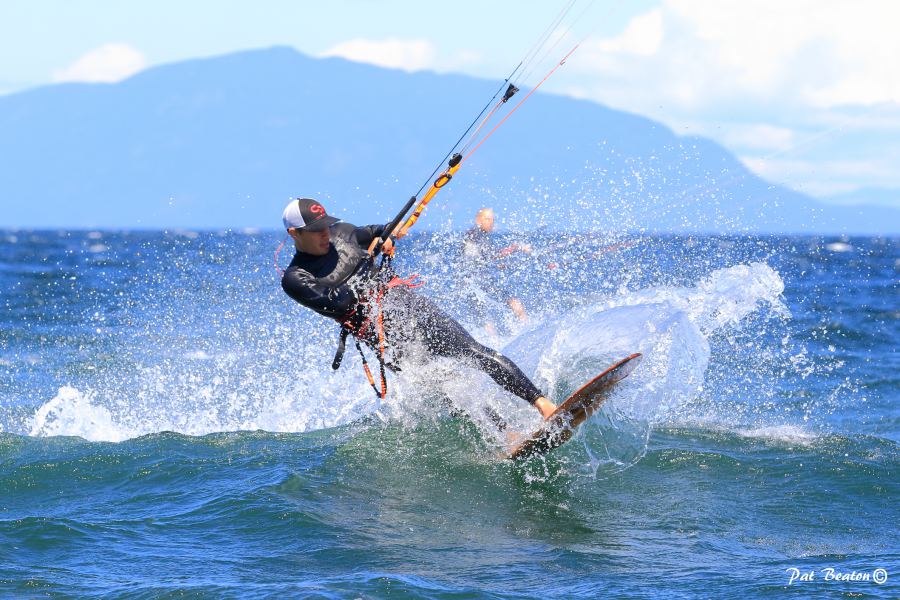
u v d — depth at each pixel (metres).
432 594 13.97
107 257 139.12
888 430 26.33
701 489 19.77
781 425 26.31
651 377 24.81
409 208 22.69
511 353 26.62
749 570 15.17
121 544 16.39
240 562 15.50
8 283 85.00
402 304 22.02
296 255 22.11
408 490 19.64
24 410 29.62
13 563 15.34
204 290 67.94
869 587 14.15
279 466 20.97
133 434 26.09
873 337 47.59
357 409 27.45
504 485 20.03
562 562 15.64
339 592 13.90
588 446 22.34
